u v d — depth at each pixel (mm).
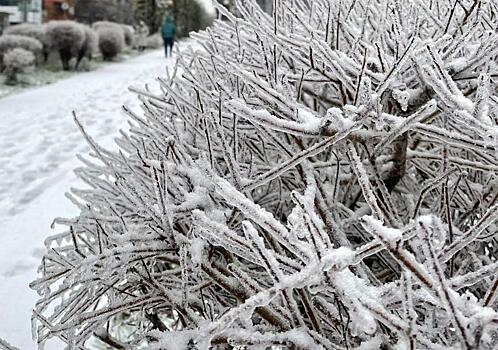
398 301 1651
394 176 2588
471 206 2574
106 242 2336
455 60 2324
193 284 2375
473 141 1963
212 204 2139
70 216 6645
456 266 2422
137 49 31641
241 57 2592
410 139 2781
